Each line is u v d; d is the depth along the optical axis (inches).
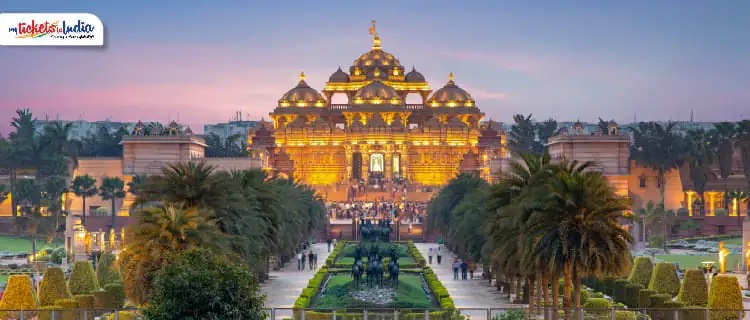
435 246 6604.3
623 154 6427.2
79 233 4916.3
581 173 2721.5
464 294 3777.1
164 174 2920.8
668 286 3284.9
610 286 3563.0
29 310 2406.5
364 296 3435.0
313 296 3506.4
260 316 2087.8
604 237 2436.0
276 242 3742.6
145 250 2482.8
